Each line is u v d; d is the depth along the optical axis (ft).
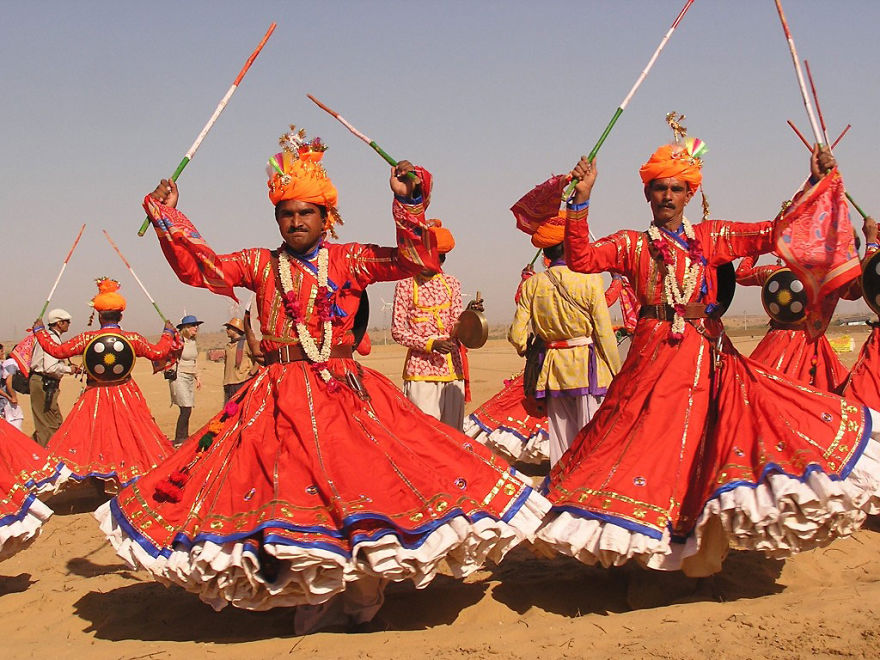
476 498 17.65
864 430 18.37
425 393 30.09
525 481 18.26
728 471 17.31
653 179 20.34
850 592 17.83
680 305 19.79
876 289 26.94
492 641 16.48
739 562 20.61
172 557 16.71
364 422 17.87
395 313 30.40
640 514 17.63
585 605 19.02
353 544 15.84
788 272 30.30
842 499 16.83
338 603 17.95
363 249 18.84
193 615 19.30
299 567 15.85
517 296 29.17
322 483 16.47
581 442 20.42
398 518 16.16
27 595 21.04
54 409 43.86
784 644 15.29
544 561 22.24
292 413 17.57
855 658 14.64
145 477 17.94
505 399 36.19
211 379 105.09
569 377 27.94
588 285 27.48
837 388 27.99
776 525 16.93
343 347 18.67
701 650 15.28
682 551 17.58
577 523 17.84
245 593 16.42
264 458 17.19
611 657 15.25
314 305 18.45
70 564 24.88
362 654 16.07
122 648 17.16
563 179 19.42
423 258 18.08
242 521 16.48
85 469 33.53
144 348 35.04
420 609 19.03
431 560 15.96
